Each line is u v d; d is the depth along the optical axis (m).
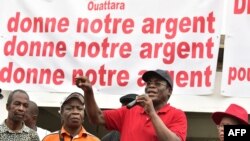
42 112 14.60
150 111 6.89
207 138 15.55
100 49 11.91
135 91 11.66
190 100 11.56
